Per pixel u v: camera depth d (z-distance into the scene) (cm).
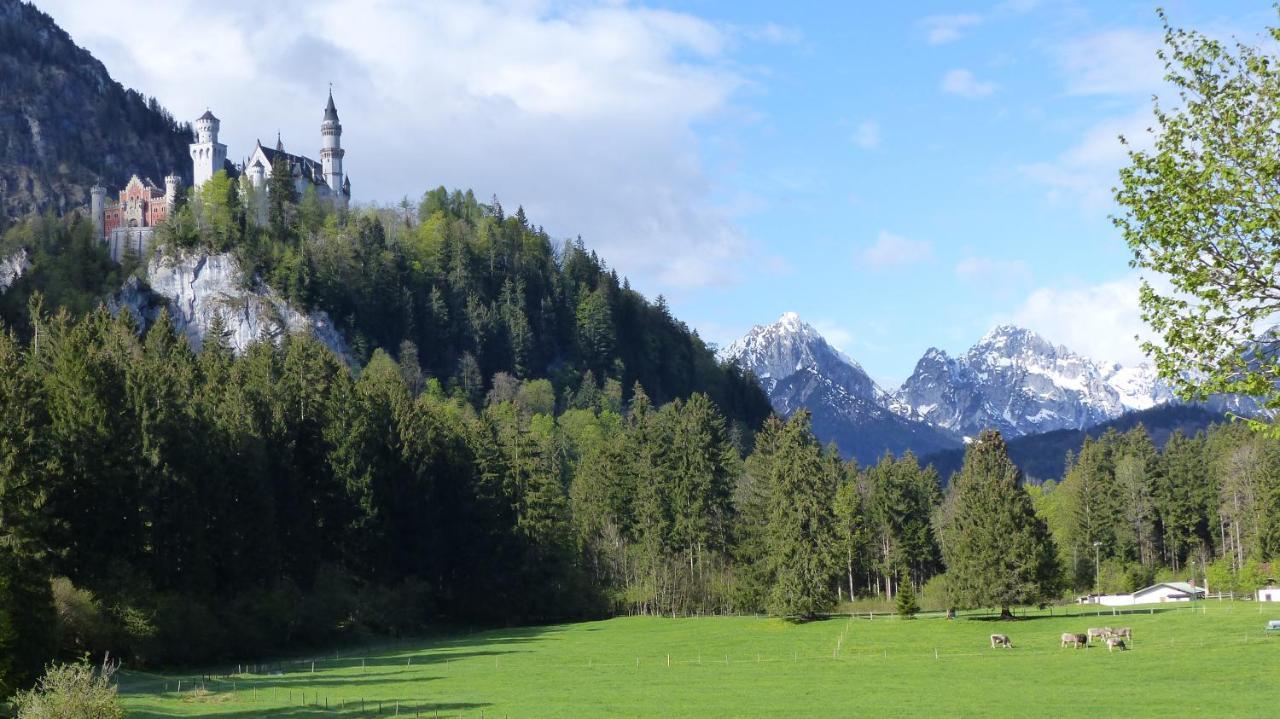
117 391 9669
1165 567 18100
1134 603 13600
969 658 8831
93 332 13450
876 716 5878
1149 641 9275
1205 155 2812
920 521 15462
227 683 7819
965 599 11381
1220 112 2828
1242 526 15925
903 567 15212
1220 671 7350
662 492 15738
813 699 6694
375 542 12550
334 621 11275
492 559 14000
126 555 9244
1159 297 2891
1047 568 11356
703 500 15488
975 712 5966
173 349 14638
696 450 15762
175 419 10088
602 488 16688
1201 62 2856
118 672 7994
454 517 14062
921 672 8056
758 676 8119
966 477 13600
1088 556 16875
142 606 8581
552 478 15512
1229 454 17212
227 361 15550
